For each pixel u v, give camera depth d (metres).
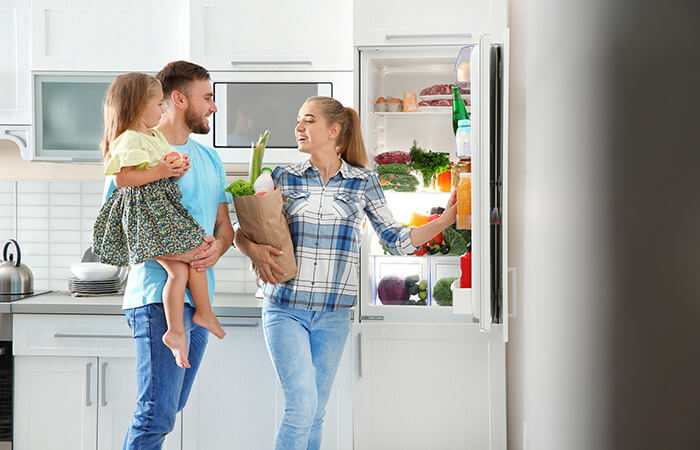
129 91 1.85
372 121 2.63
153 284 1.92
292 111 2.65
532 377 1.75
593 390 1.05
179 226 1.87
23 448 2.54
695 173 0.62
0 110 2.75
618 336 0.89
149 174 1.81
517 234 2.03
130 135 1.80
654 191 0.73
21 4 2.75
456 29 2.45
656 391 0.74
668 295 0.70
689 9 0.63
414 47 2.49
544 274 1.55
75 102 2.72
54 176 3.07
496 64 1.95
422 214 2.61
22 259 3.08
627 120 0.82
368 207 2.21
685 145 0.64
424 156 2.55
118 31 2.72
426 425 2.49
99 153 2.73
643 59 0.76
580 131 1.12
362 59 2.53
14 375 2.54
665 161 0.69
